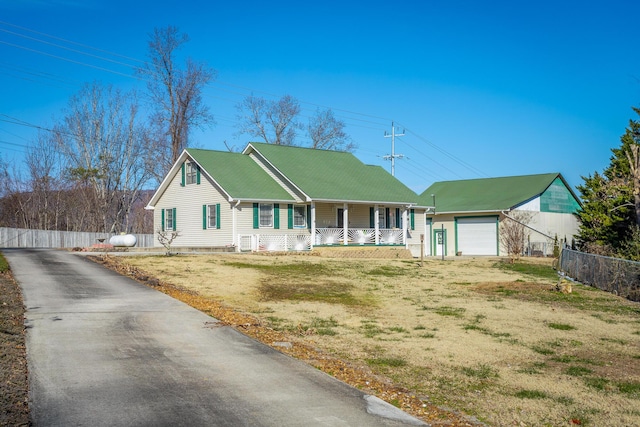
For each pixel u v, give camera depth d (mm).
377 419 7086
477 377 9281
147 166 52875
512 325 13656
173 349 9977
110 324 11695
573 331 13055
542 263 30781
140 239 48219
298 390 8062
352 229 35250
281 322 13203
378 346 11242
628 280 18578
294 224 34219
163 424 6602
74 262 22500
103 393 7578
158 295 15438
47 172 53281
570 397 8336
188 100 50656
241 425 6672
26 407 6984
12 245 40031
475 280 22797
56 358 9125
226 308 14484
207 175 33844
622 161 33719
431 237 44000
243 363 9297
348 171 38594
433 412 7570
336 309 15383
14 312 12305
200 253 29734
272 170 35562
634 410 7805
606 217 30969
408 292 19062
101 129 53250
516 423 7305
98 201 52531
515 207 40219
